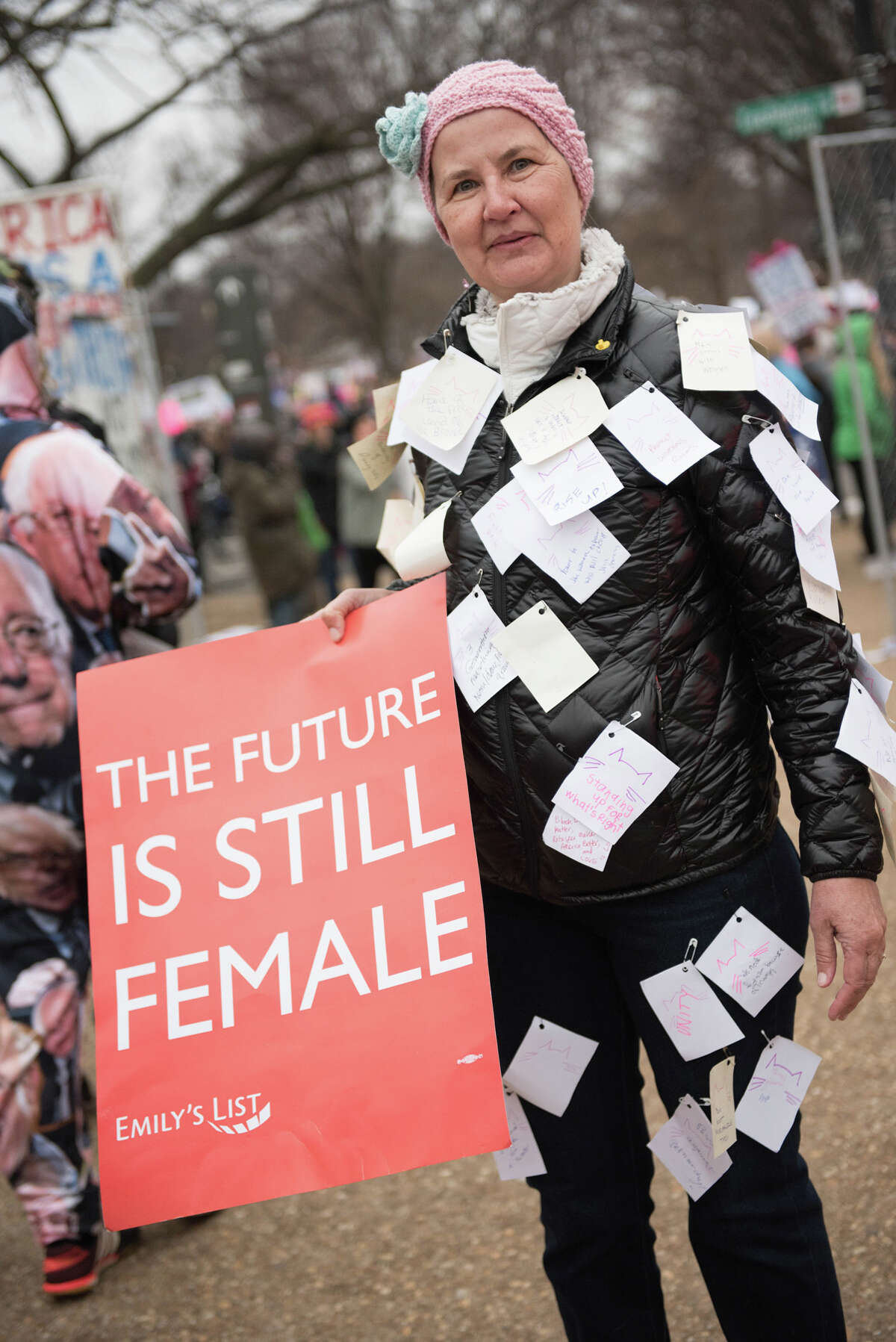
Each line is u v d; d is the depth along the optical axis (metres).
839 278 6.93
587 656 1.72
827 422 11.11
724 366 1.67
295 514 9.00
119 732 1.87
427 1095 1.66
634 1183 1.93
